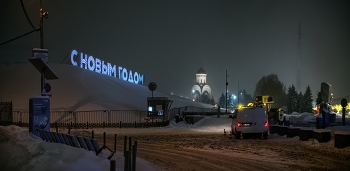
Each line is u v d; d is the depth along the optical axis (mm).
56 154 10195
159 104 36344
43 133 15508
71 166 8906
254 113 21047
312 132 18688
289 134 21469
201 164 12156
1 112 33938
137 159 12836
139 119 39062
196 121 36531
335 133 15516
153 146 17891
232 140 20766
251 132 20828
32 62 17703
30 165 9750
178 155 14477
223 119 35969
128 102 50188
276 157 13656
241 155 14359
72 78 50125
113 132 28250
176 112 47594
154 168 11109
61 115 35219
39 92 44406
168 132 28438
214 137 23031
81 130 28391
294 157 13562
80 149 10680
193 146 17797
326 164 11898
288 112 82375
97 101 42844
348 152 14188
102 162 9773
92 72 58969
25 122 34094
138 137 23406
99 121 35312
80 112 36000
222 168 11336
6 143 14961
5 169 10938
